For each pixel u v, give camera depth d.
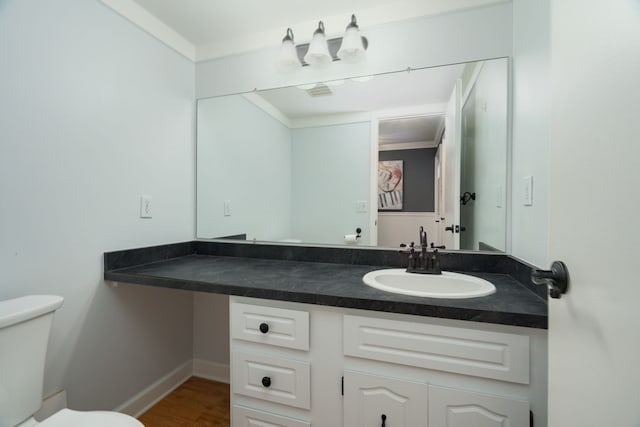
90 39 1.27
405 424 0.93
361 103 1.66
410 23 1.49
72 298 1.22
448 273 1.37
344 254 1.63
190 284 1.22
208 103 1.88
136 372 1.54
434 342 0.91
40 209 1.10
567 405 0.59
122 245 1.43
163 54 1.66
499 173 1.37
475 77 1.44
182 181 1.81
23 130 1.05
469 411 0.88
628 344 0.41
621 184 0.43
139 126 1.51
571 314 0.58
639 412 0.39
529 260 1.11
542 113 1.00
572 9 0.57
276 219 1.82
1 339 0.87
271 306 1.10
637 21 0.40
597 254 0.50
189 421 1.49
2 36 0.99
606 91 0.47
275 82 1.75
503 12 1.35
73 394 1.24
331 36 1.60
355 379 0.98
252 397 1.12
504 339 0.85
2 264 1.00
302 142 1.76
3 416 0.87
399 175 1.62
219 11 1.54
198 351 1.93
